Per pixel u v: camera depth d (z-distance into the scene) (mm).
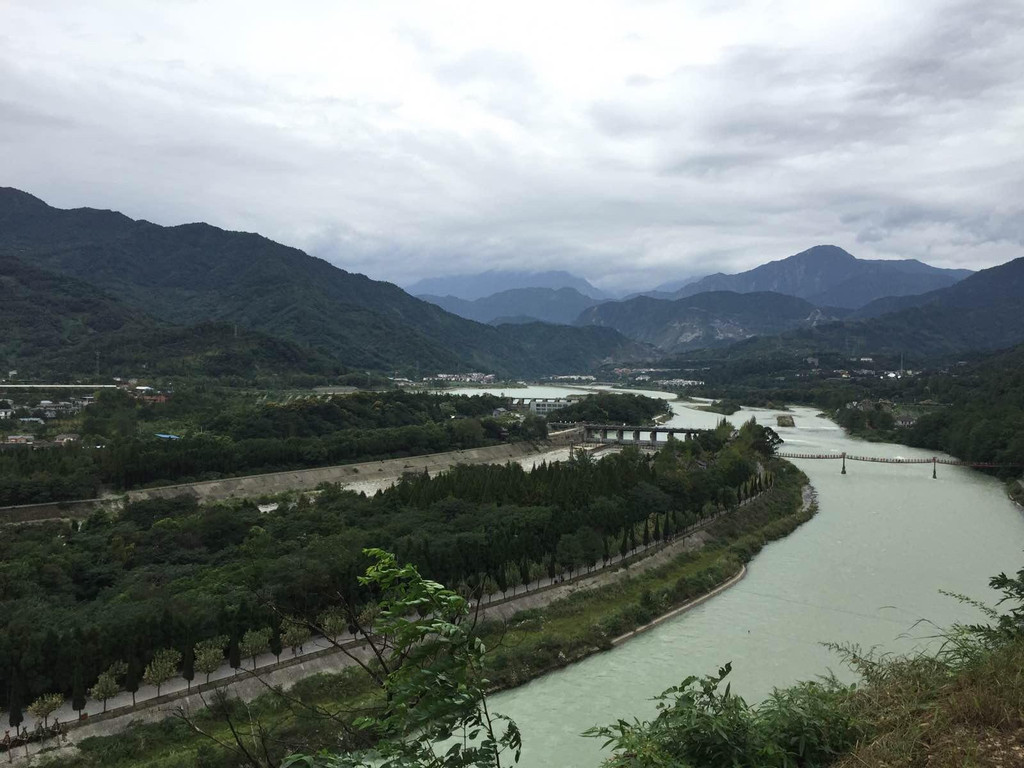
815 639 66438
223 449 142500
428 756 10695
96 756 46906
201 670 55312
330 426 187000
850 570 88125
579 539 85812
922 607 74250
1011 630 17531
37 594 72250
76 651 52469
